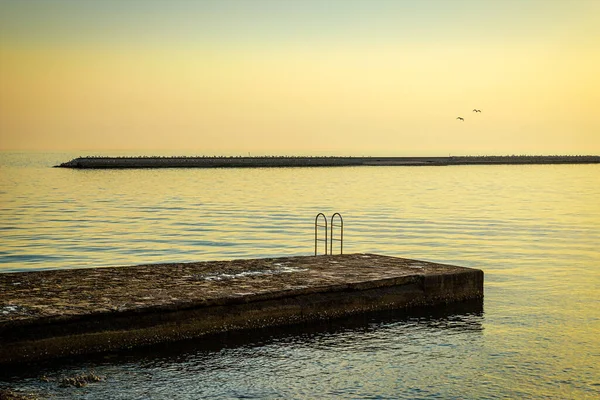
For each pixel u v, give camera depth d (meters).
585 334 15.06
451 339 14.64
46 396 10.97
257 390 11.57
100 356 12.80
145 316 13.34
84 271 16.92
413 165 152.00
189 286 15.23
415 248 28.84
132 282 15.55
